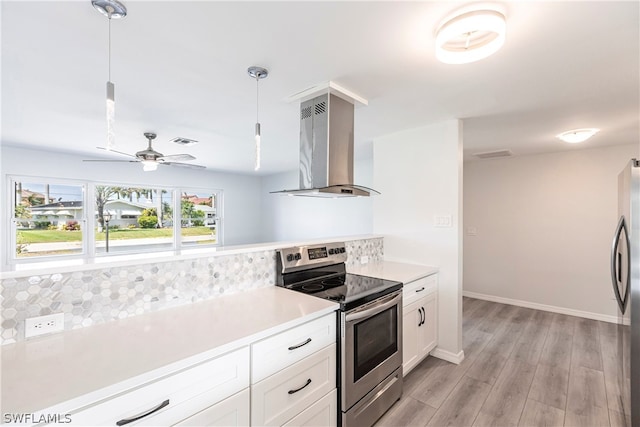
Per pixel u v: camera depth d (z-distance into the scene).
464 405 2.06
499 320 3.66
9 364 1.01
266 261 2.03
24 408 0.79
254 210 7.02
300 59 1.62
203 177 6.11
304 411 1.49
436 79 1.86
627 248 1.83
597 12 1.21
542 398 2.13
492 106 2.33
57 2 1.14
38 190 4.23
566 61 1.63
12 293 1.16
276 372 1.36
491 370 2.51
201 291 1.71
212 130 3.08
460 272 2.68
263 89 2.01
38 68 1.71
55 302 1.25
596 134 3.09
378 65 1.68
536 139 3.31
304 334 1.48
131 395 0.95
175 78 1.85
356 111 2.44
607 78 1.84
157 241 5.54
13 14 1.21
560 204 3.90
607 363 2.59
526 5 1.18
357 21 1.28
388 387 1.99
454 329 2.67
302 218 6.18
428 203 2.84
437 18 1.26
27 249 4.13
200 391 1.11
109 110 1.20
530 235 4.12
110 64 1.67
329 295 1.83
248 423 1.26
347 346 1.68
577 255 3.79
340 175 2.11
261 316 1.46
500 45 1.31
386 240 3.15
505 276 4.34
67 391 0.86
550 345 2.96
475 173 4.59
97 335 1.24
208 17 1.25
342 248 2.48
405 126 2.86
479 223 4.56
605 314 3.60
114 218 5.01
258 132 1.81
